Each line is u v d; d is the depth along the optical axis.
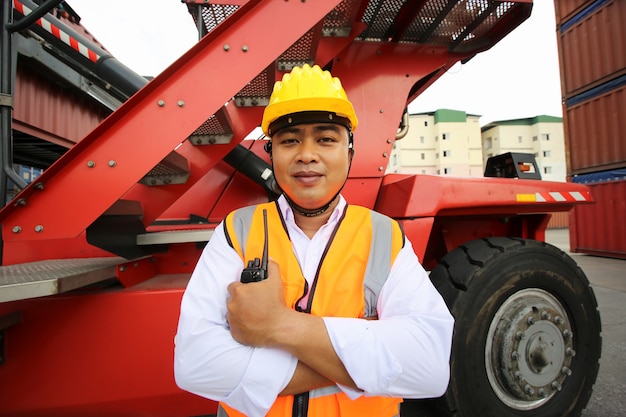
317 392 0.72
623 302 3.65
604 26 6.00
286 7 1.28
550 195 1.77
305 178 0.77
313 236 0.83
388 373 0.63
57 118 3.32
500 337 1.57
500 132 35.94
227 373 0.64
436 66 2.07
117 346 1.34
